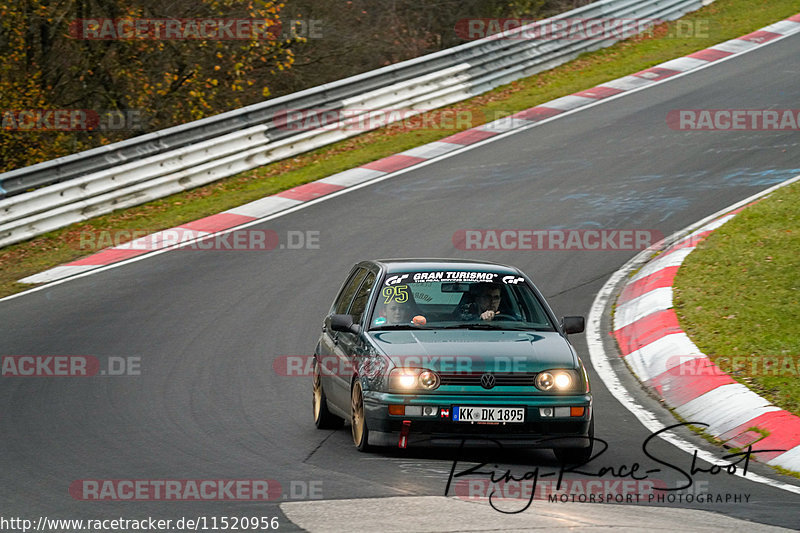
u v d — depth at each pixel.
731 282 40.12
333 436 26.95
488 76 82.06
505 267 28.72
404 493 21.03
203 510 20.14
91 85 81.12
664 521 19.06
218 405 30.11
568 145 66.38
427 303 26.88
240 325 39.53
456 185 59.78
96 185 57.88
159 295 43.88
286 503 20.39
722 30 95.06
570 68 86.69
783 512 20.41
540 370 23.84
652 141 65.75
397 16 99.44
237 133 65.25
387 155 67.12
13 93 75.88
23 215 54.31
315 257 48.66
